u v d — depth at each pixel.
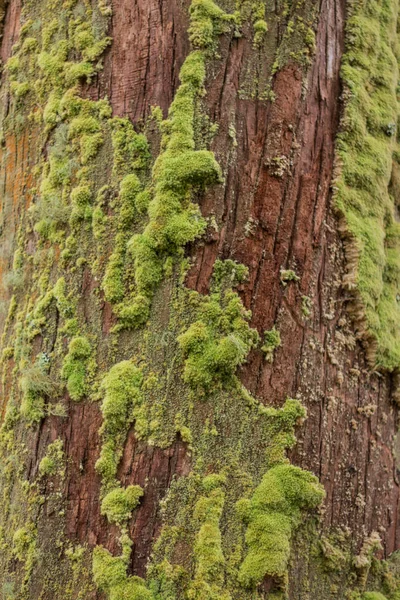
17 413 2.34
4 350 2.45
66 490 2.18
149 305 2.25
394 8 3.07
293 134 2.44
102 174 2.37
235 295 2.26
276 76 2.43
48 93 2.55
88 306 2.30
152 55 2.38
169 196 2.27
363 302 2.53
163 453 2.15
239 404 2.22
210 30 2.36
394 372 2.67
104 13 2.45
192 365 2.19
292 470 2.23
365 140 2.71
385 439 2.61
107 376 2.21
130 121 2.37
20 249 2.52
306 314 2.38
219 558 2.07
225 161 2.33
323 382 2.40
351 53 2.70
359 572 2.37
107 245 2.31
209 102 2.35
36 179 2.54
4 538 2.24
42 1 2.67
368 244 2.59
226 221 2.30
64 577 2.12
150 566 2.06
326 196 2.53
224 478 2.16
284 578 2.12
